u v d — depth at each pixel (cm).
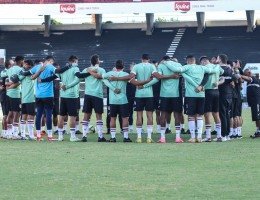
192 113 2145
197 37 5925
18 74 2259
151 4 5356
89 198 1126
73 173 1409
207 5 5288
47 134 2323
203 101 2139
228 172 1415
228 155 1730
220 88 2166
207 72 2112
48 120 2245
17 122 2314
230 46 5781
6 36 6100
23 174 1397
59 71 2191
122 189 1212
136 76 2134
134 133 2634
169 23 6109
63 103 2211
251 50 5700
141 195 1152
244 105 4619
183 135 2481
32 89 2264
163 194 1161
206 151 1836
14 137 2309
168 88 2128
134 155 1741
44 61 2308
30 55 5888
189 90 2133
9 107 2302
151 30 5984
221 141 2172
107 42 5984
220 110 2175
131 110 2634
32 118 2286
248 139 2266
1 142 2161
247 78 2309
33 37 6081
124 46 5919
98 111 2191
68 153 1795
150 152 1814
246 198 1120
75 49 5922
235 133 2322
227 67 2162
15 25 6147
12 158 1678
